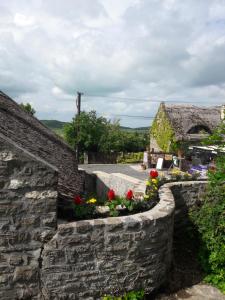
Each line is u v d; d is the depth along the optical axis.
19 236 4.07
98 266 4.47
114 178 11.05
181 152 23.97
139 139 35.41
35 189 4.08
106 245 4.48
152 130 31.55
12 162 3.97
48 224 4.17
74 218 4.86
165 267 5.29
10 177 3.98
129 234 4.61
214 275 5.82
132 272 4.71
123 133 34.59
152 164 24.50
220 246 6.20
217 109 31.02
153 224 4.83
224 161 6.92
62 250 4.24
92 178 13.04
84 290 4.43
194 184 7.77
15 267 4.10
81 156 30.30
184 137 26.92
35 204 4.10
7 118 7.68
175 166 23.48
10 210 4.02
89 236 4.36
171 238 5.55
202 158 24.36
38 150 7.06
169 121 28.08
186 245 6.92
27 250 4.12
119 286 4.64
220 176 6.77
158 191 6.77
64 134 30.16
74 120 29.75
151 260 4.90
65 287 4.31
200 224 6.99
